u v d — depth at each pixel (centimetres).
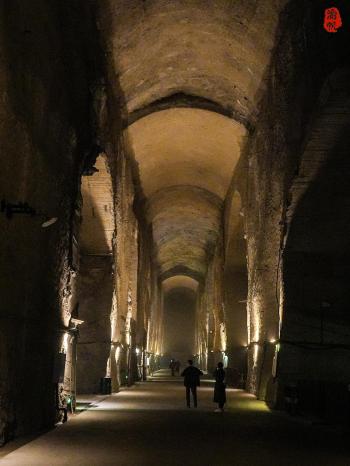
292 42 1428
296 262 1522
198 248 4350
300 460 809
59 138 1173
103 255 1905
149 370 3878
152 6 1566
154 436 1023
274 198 1684
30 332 1013
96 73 1496
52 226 1148
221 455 839
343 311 1517
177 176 2981
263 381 1850
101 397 1838
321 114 1205
